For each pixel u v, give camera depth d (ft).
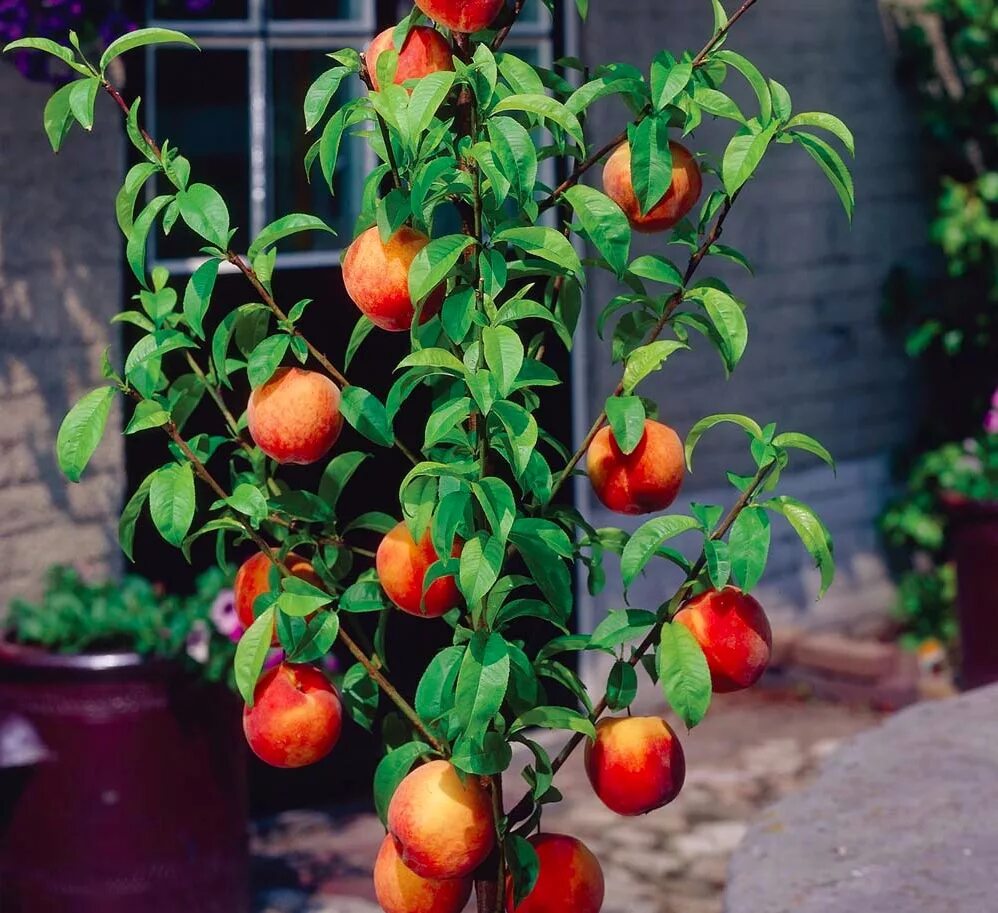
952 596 24.11
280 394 6.81
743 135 6.77
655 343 6.83
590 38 20.10
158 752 13.83
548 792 6.93
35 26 14.62
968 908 10.63
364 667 7.13
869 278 24.00
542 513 7.21
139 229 6.91
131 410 16.55
